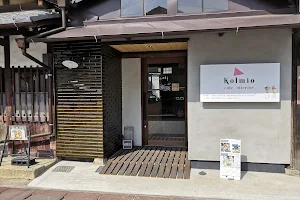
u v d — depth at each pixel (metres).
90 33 4.76
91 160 5.68
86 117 5.50
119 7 5.17
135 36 4.64
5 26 4.78
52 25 5.16
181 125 6.57
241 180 4.66
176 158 5.57
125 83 6.72
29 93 5.90
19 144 6.00
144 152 6.08
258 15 4.51
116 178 4.86
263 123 4.94
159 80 6.62
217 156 5.14
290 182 4.54
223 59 5.03
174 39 5.20
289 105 4.82
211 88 5.02
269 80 4.78
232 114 5.05
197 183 4.58
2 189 4.50
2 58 6.12
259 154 5.00
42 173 5.11
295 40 4.71
